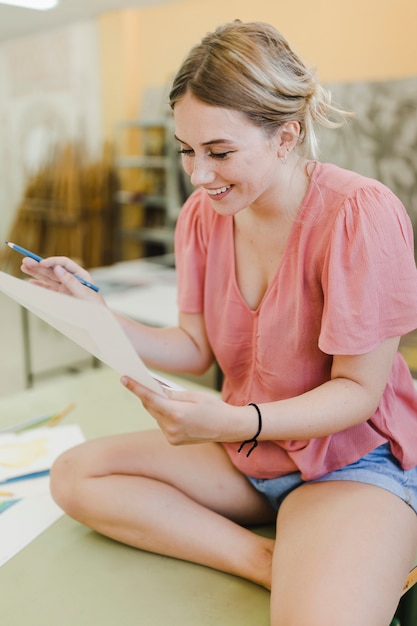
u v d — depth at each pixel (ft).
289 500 3.46
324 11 11.27
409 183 10.11
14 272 18.29
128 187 16.69
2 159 21.03
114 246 17.33
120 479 3.70
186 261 4.10
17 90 19.57
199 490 3.84
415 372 6.37
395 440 3.47
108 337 2.70
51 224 18.08
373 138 10.43
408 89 9.92
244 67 2.84
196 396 3.00
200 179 3.00
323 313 3.26
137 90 15.72
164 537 3.56
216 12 13.25
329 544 2.89
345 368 3.21
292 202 3.34
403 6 10.14
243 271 3.68
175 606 3.23
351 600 2.65
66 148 17.79
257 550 3.43
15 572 3.52
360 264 3.08
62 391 6.05
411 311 3.17
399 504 3.21
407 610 3.59
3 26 17.04
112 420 5.38
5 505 4.16
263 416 3.07
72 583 3.43
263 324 3.52
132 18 15.19
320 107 3.23
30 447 4.84
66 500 3.77
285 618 2.71
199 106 2.88
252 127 2.92
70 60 17.11
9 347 11.99
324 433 3.17
